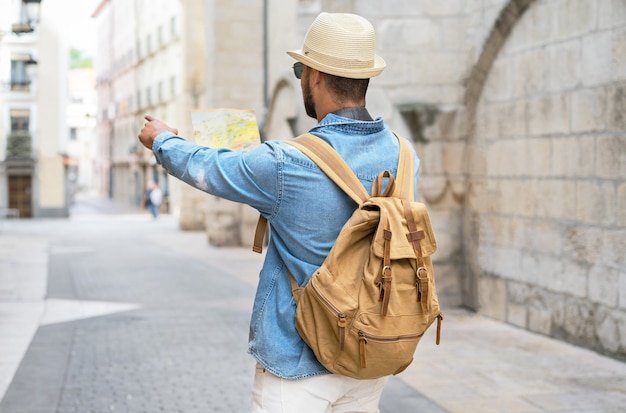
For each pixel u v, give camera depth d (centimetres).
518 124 759
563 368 595
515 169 765
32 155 4025
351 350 175
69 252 1792
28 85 4094
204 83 2817
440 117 861
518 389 535
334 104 193
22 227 2997
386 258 173
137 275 1307
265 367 187
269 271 192
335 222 183
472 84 845
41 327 802
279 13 1753
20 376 586
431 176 869
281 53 1741
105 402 516
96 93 8119
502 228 791
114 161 6400
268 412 189
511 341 700
